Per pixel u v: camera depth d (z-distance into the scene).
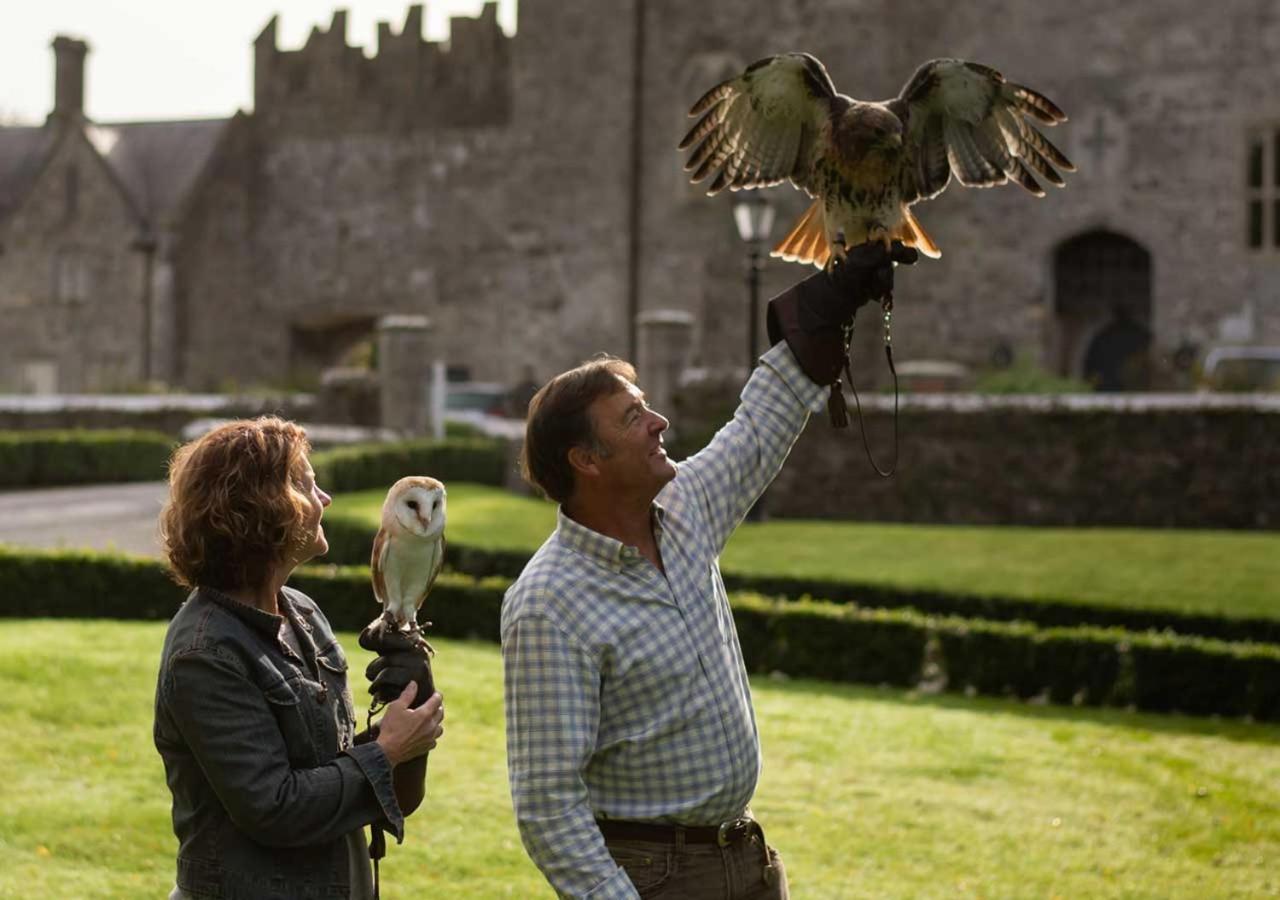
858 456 21.33
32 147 43.91
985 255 31.98
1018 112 3.96
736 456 3.99
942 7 32.12
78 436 25.02
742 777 3.70
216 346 39.88
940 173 4.08
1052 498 20.48
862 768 8.24
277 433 3.62
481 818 7.16
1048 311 31.81
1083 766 8.46
